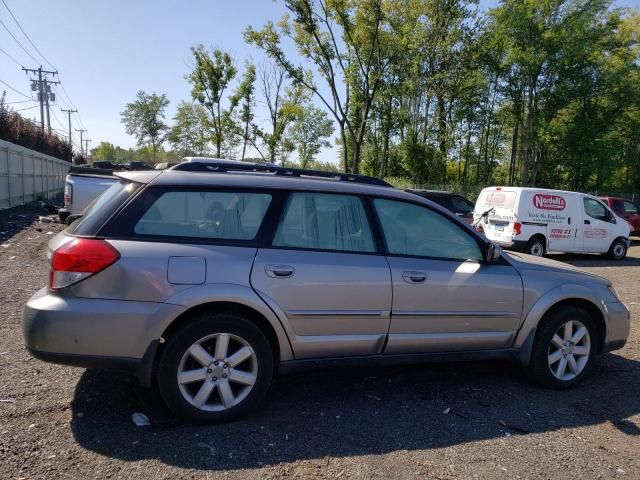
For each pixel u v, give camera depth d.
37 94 50.66
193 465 2.78
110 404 3.47
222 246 3.35
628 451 3.23
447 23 28.66
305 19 21.95
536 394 4.15
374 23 22.44
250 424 3.32
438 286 3.85
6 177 17.81
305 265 3.47
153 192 3.35
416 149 30.19
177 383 3.17
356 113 33.72
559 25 31.77
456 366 4.75
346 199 3.83
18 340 4.65
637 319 6.86
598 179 35.59
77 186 11.31
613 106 34.00
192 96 33.84
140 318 3.08
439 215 4.12
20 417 3.21
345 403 3.77
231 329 3.27
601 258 15.13
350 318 3.60
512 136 42.22
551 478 2.87
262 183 3.62
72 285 3.06
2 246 9.99
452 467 2.93
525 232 12.95
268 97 33.12
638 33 35.34
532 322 4.18
